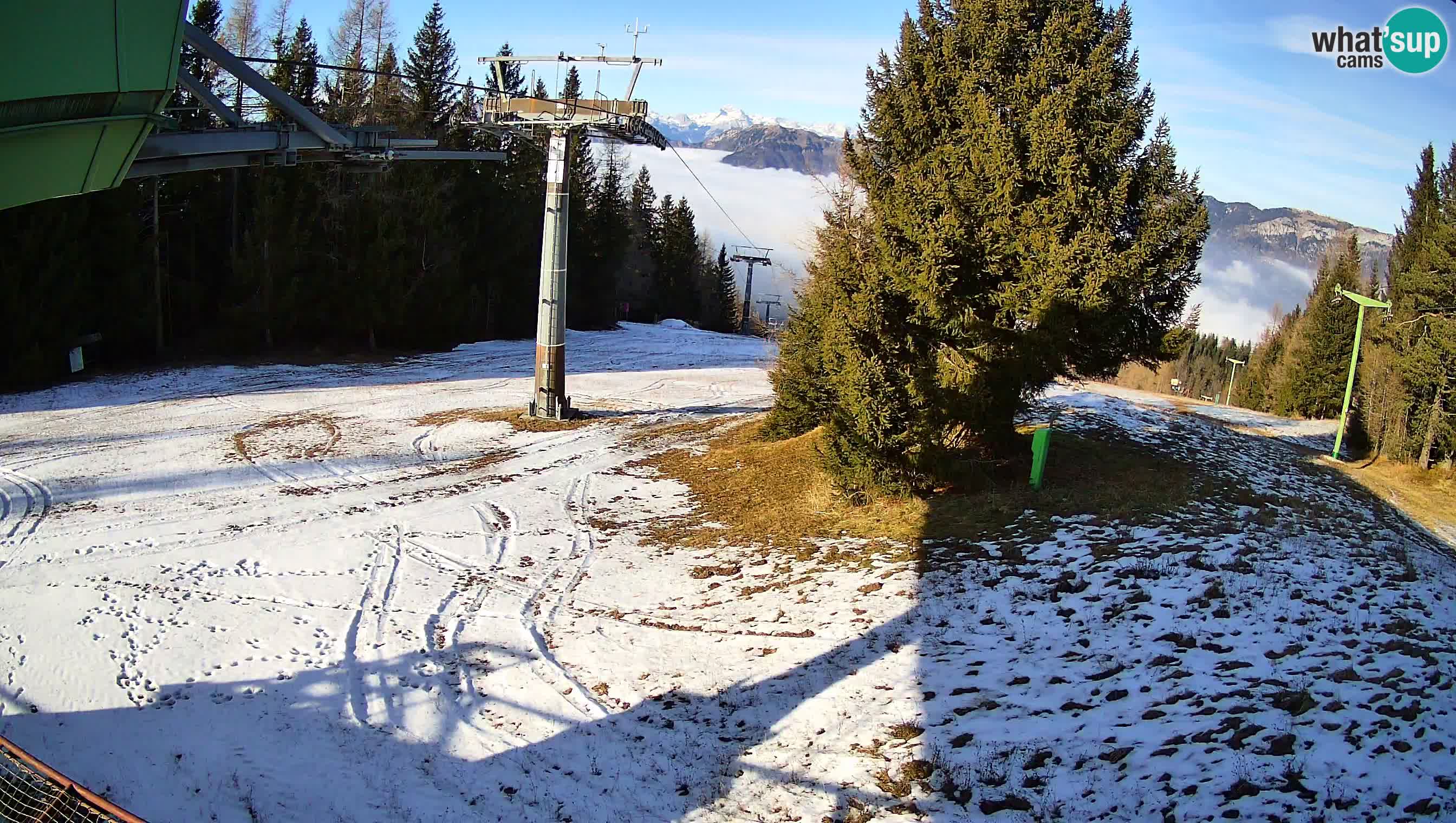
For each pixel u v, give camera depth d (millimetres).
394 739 10195
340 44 47750
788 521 17266
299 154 14023
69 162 7004
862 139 18234
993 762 8328
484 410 31203
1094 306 14750
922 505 16625
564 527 18703
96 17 5867
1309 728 7906
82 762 9641
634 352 49625
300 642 12891
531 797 8766
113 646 12617
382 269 41875
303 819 8469
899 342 16547
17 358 30500
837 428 16938
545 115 27047
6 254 30234
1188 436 24016
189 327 41062
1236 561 12703
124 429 26438
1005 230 15398
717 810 8242
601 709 10625
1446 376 25031
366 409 30734
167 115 7328
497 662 12164
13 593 14414
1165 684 9211
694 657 11805
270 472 22719
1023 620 11406
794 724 9727
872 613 12312
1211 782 7320
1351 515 17703
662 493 21203
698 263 83250
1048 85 15719
